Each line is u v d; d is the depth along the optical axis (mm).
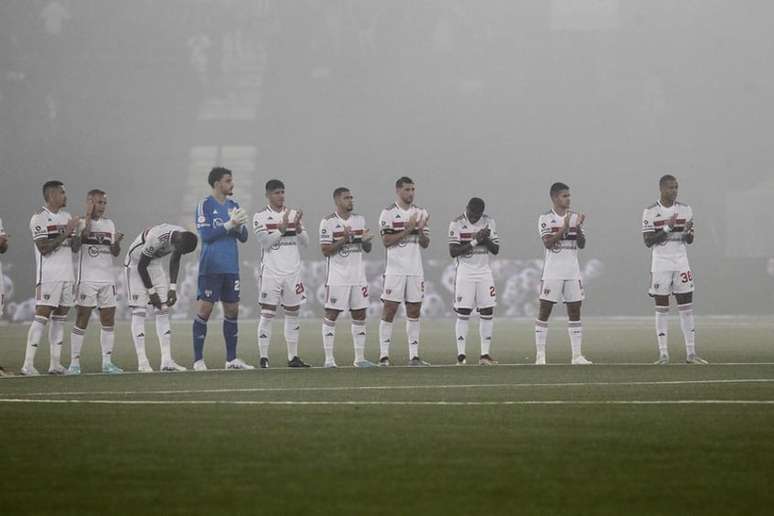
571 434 20859
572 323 41562
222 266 40031
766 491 15883
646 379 32812
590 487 16156
